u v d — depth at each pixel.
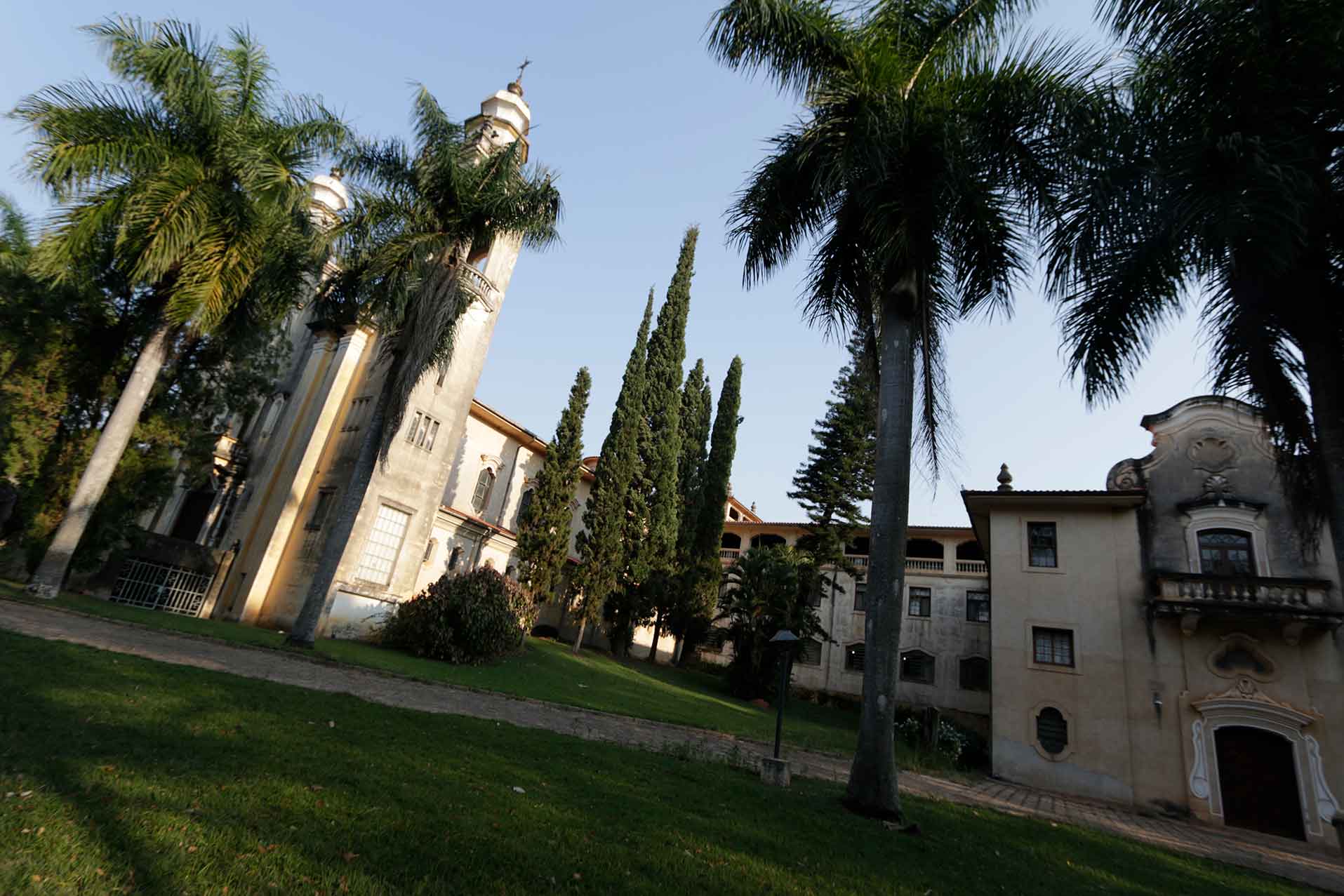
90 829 3.55
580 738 9.97
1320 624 17.11
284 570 19.94
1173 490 20.78
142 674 7.72
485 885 3.75
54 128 13.46
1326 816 16.03
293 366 25.67
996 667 20.62
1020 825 9.75
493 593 19.06
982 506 23.00
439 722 8.65
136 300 16.72
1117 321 8.95
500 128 24.05
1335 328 7.79
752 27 9.80
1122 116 8.14
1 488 15.63
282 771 5.12
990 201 9.47
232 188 15.32
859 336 11.10
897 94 9.15
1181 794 17.55
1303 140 7.15
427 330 14.96
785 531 40.38
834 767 12.98
